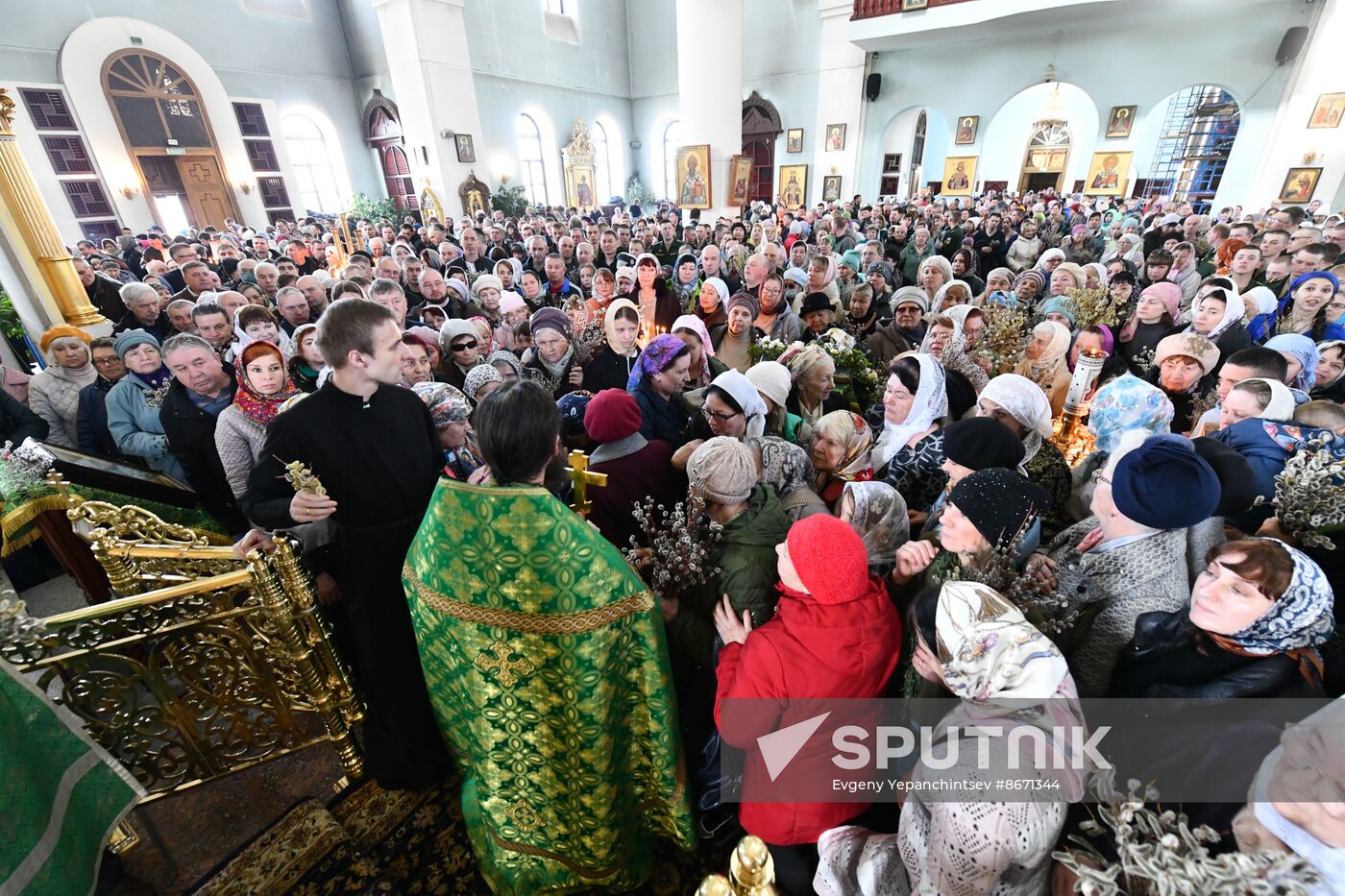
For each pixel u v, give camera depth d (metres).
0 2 10.89
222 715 1.53
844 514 1.53
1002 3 11.33
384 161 17.28
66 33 11.66
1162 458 1.13
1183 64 12.11
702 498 1.43
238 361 2.03
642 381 2.41
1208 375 2.65
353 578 1.48
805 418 2.59
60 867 1.15
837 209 11.50
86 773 1.24
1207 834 0.72
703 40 11.50
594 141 19.56
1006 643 0.84
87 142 12.13
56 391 3.00
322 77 15.89
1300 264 3.89
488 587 1.10
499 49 15.78
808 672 1.07
